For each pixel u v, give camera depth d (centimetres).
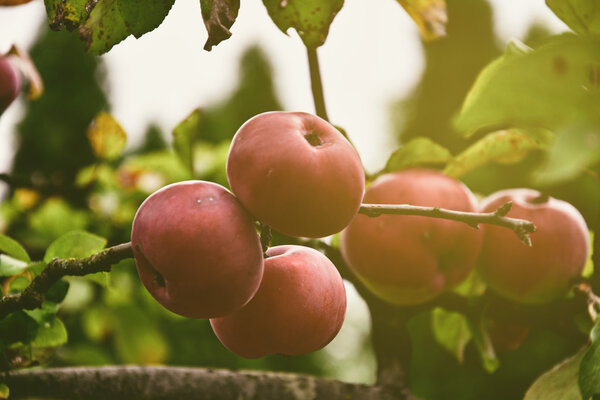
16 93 126
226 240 81
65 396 104
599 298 108
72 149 651
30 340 100
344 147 83
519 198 110
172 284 82
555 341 434
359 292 114
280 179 81
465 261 108
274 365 532
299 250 91
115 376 106
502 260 109
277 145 81
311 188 81
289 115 84
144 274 84
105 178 180
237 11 83
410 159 109
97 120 165
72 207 174
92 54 88
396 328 112
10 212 192
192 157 141
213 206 82
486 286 113
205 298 82
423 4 102
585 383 87
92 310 178
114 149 168
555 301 111
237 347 89
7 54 128
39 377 104
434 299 113
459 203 106
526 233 85
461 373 459
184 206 81
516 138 108
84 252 102
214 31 83
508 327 115
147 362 181
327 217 82
